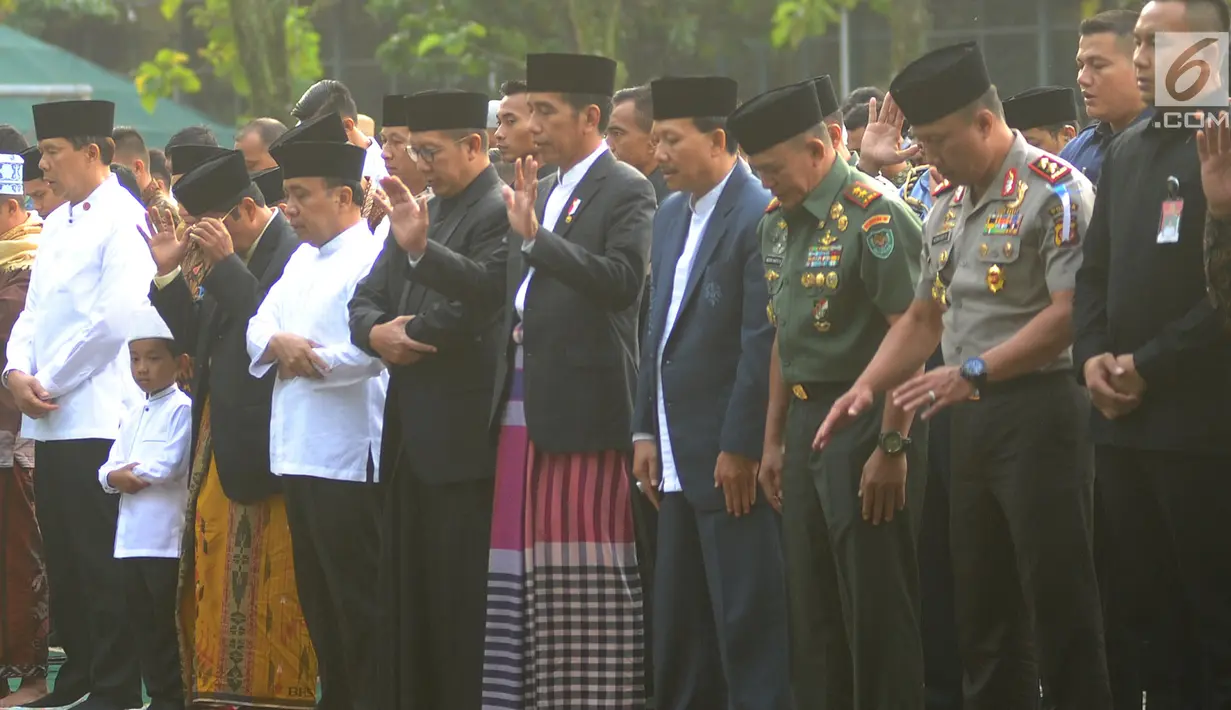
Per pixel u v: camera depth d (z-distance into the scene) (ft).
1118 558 50.83
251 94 158.51
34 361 75.77
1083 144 64.44
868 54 184.24
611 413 59.88
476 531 61.21
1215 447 47.16
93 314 74.74
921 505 52.90
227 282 66.95
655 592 59.26
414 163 70.49
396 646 62.03
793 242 53.78
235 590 67.92
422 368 61.26
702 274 57.67
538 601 60.13
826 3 162.81
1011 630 54.13
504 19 180.55
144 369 71.82
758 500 56.49
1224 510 47.80
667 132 57.62
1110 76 60.70
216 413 67.36
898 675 51.60
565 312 59.47
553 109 60.39
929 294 51.93
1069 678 51.37
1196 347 46.62
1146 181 48.16
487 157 63.46
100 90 171.42
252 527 67.77
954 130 50.96
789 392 54.90
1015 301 51.31
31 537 79.00
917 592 52.44
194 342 70.28
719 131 57.72
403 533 61.87
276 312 65.98
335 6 206.59
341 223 66.33
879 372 50.65
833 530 52.26
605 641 60.13
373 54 206.59
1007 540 53.26
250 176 73.97
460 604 61.16
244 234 69.97
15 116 163.32
